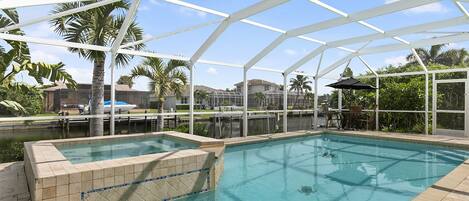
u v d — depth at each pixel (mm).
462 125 9102
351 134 10039
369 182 4961
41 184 3057
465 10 5992
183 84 10656
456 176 4102
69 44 5922
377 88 11000
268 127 10617
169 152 4582
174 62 10297
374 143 8938
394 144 8672
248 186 4777
